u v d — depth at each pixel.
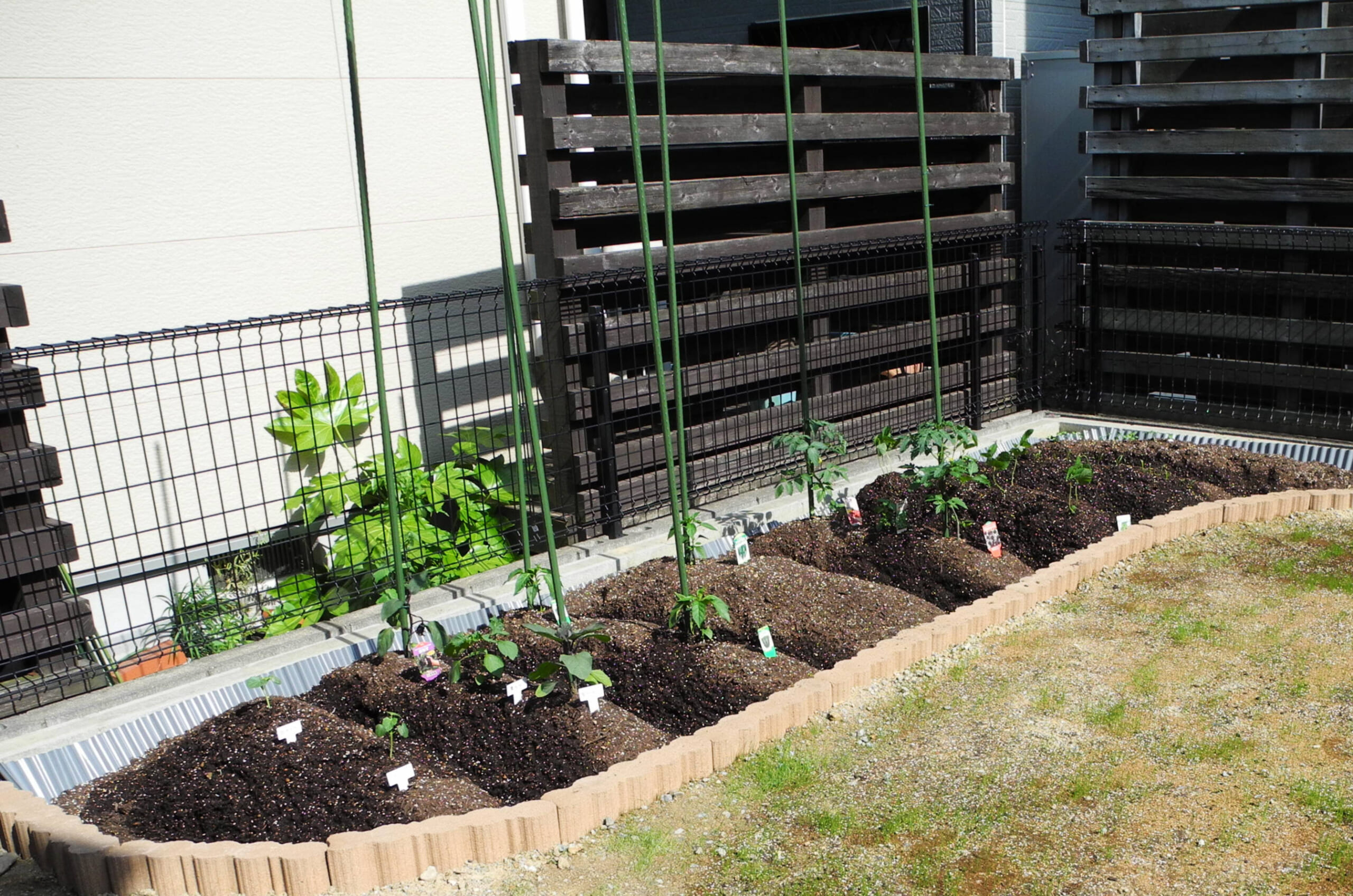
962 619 4.59
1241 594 4.84
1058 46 9.06
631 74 4.28
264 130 5.93
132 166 5.52
